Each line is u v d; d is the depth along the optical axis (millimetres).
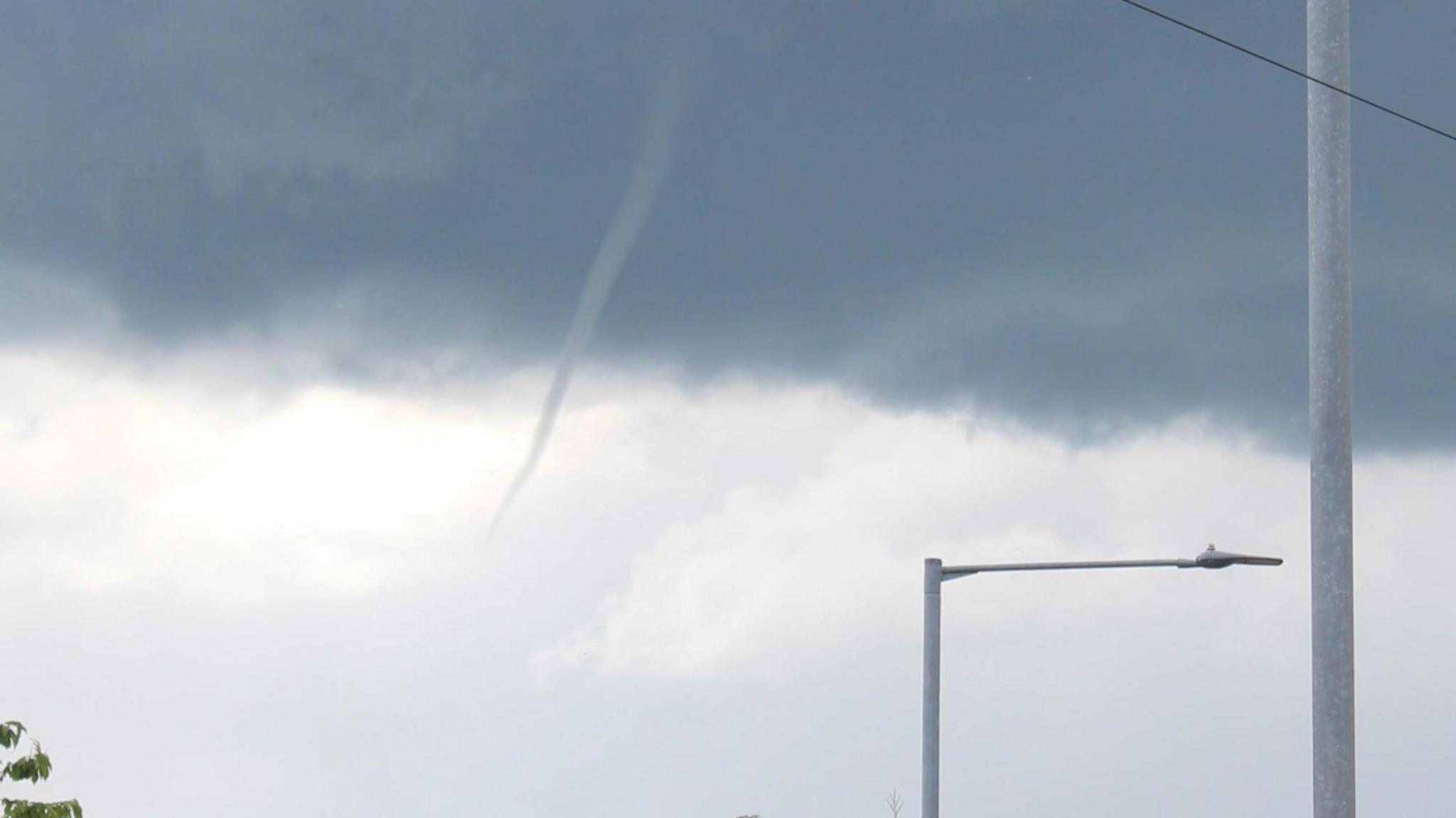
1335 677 19766
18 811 32406
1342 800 19578
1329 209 20422
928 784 45531
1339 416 20141
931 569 46281
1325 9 20641
